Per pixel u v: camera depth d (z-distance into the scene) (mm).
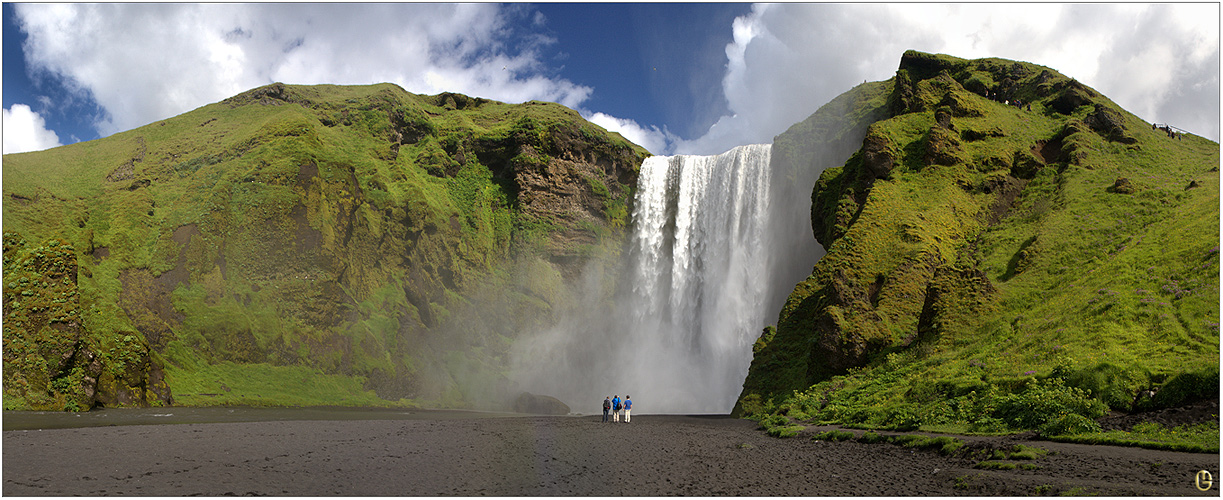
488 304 84625
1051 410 26625
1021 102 74938
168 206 70750
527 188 97250
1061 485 16844
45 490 17234
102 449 25219
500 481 19547
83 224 64375
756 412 47688
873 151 64625
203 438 29266
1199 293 34812
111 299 57500
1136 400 26234
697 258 93688
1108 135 67250
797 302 54719
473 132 102125
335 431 33531
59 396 44656
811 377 46656
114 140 83000
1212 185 53500
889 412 33562
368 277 76625
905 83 77125
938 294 45250
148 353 52844
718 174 94500
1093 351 32406
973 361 36969
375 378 67375
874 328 45719
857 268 53156
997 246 53562
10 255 52688
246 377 60219
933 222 56594
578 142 102250
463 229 90438
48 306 47125
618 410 44812
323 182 75500
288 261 69375
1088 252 47469
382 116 97062
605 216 100875
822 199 70625
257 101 94000
